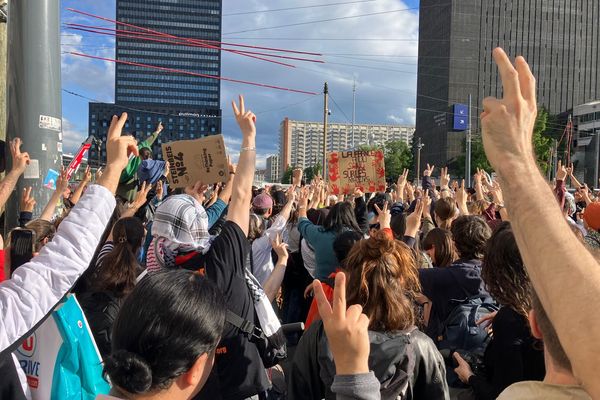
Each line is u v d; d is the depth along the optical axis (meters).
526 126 1.18
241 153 3.03
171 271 1.67
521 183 1.12
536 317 1.43
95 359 2.45
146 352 1.45
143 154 7.95
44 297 1.89
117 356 1.46
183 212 2.99
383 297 2.53
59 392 2.31
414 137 113.50
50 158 6.14
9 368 2.12
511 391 1.48
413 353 2.44
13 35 6.04
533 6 103.50
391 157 104.88
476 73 101.56
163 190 8.04
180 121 112.88
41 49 6.07
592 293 0.97
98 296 3.09
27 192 5.22
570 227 1.07
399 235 6.25
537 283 1.05
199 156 3.95
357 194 8.20
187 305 1.53
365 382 1.71
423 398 2.50
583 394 1.32
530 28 103.69
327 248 5.09
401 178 9.59
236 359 2.74
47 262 1.94
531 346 2.66
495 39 102.44
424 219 7.16
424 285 3.72
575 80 105.50
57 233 2.01
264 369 2.93
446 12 102.50
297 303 6.80
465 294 3.62
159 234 2.98
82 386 2.38
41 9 6.06
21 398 2.16
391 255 2.63
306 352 2.66
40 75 6.07
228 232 2.83
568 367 1.33
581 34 105.31
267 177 187.88
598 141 67.56
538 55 104.12
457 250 4.07
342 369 1.75
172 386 1.51
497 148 1.17
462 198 7.05
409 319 2.58
